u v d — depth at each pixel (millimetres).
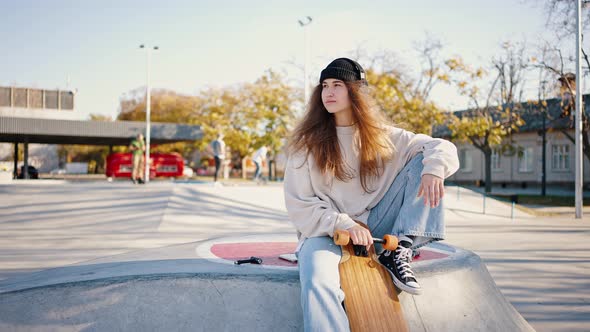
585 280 5004
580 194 14516
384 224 2590
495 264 5945
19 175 33250
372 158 2566
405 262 2334
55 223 8992
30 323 2340
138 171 16875
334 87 2586
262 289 2471
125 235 7844
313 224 2391
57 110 45469
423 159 2398
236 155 49438
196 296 2457
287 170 2594
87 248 6543
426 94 24688
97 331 2344
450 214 13992
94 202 10844
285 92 30844
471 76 23172
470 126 23078
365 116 2564
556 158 31656
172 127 29344
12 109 43812
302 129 2639
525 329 2924
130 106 55969
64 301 2414
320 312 1988
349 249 2395
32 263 5461
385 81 23922
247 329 2381
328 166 2539
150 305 2422
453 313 2607
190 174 42188
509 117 24797
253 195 13000
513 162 34281
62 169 55719
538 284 4812
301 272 2207
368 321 2127
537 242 8180
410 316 2447
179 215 9883
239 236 4699
